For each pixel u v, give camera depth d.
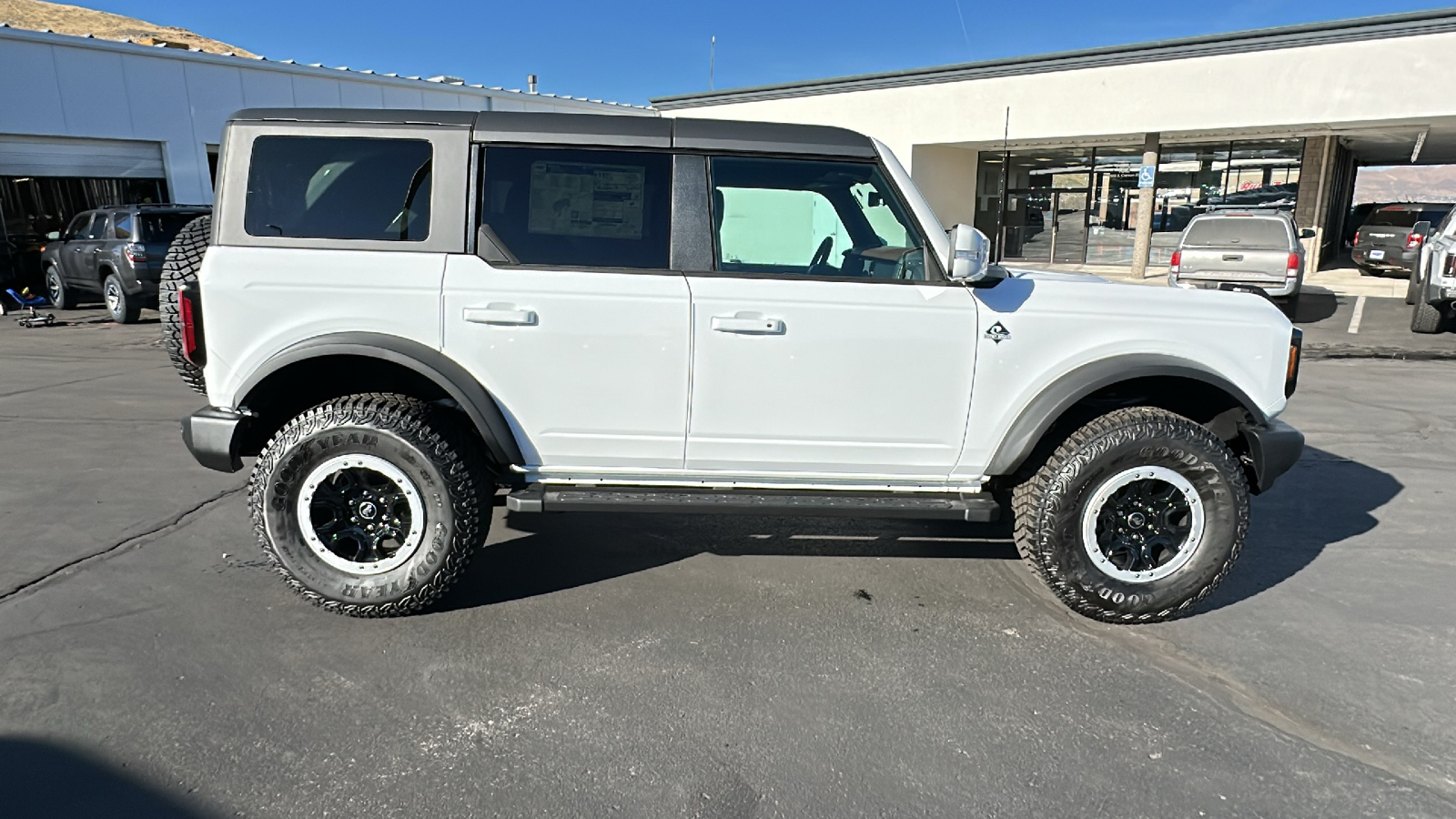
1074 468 3.45
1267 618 3.69
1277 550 4.45
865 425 3.57
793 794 2.52
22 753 2.63
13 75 13.83
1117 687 3.13
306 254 3.41
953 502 3.59
